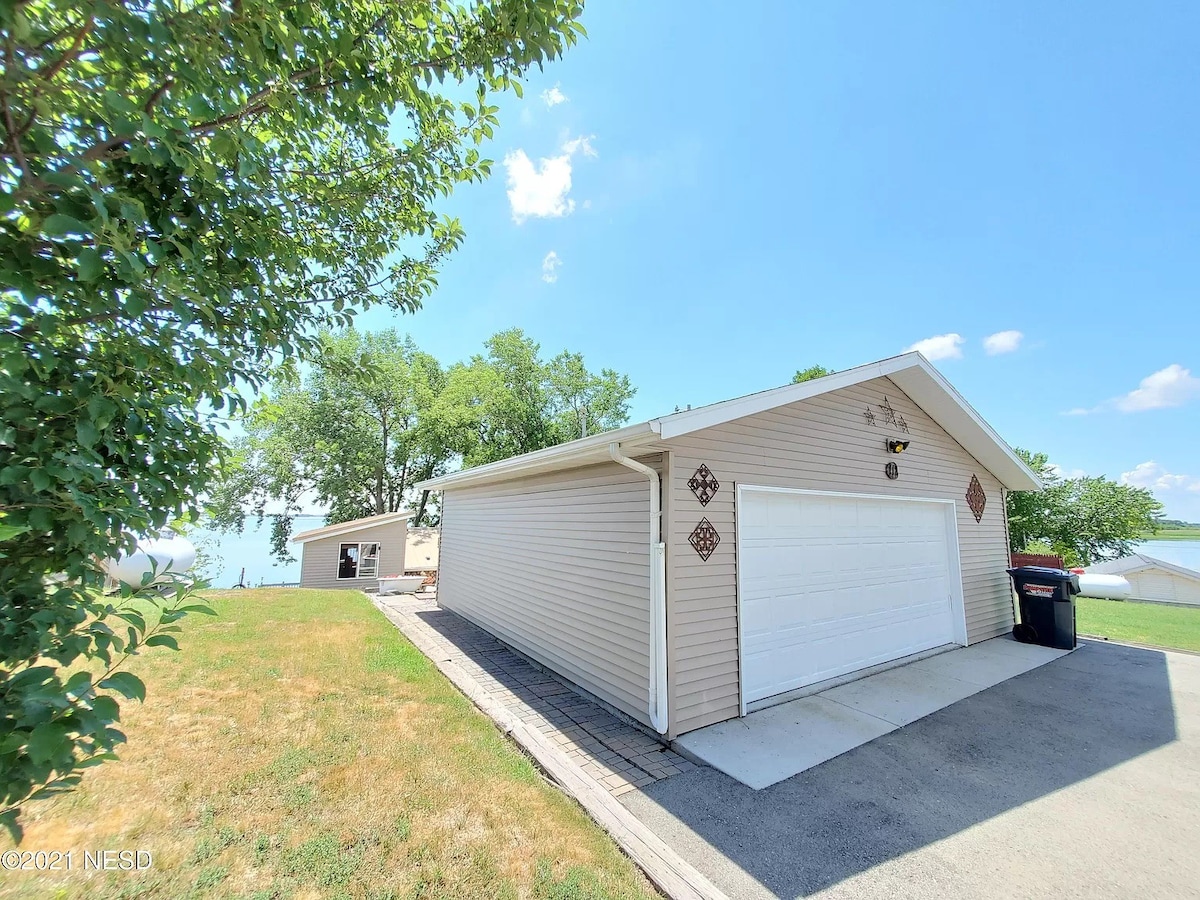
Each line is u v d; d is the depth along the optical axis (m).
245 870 2.47
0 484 1.22
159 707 4.28
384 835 2.80
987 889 2.64
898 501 6.88
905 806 3.36
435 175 2.97
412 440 27.28
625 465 4.62
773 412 5.40
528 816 3.05
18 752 1.14
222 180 1.75
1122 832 3.11
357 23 2.01
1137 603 13.16
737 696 4.77
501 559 7.87
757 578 5.12
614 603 5.09
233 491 23.80
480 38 2.31
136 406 1.55
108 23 1.28
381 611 9.59
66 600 1.34
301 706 4.47
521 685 5.63
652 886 2.56
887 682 5.78
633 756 4.02
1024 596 7.82
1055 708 5.06
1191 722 4.74
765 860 2.82
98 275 1.28
